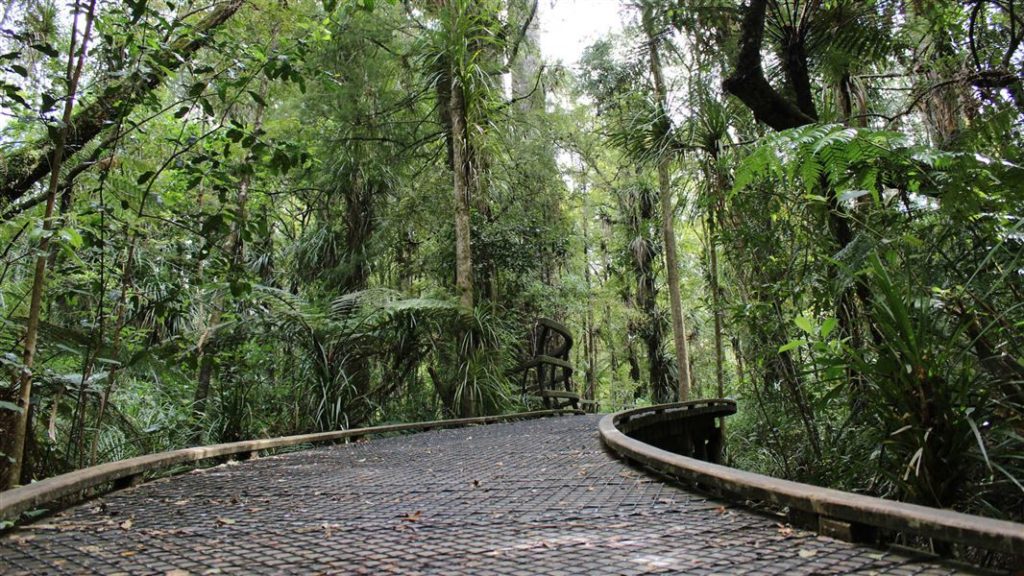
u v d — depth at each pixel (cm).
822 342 288
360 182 902
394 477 331
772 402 520
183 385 645
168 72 358
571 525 205
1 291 371
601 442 456
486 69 908
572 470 335
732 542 177
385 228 907
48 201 309
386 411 784
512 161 1038
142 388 624
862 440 338
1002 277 254
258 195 774
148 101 379
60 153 315
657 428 687
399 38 937
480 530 200
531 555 168
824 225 429
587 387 1644
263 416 688
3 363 299
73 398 423
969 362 238
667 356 1422
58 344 431
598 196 1563
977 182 279
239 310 626
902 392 240
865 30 472
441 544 183
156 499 270
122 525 213
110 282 461
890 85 693
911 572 146
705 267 767
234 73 393
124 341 485
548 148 1076
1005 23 493
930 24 478
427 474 340
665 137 606
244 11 541
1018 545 129
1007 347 259
